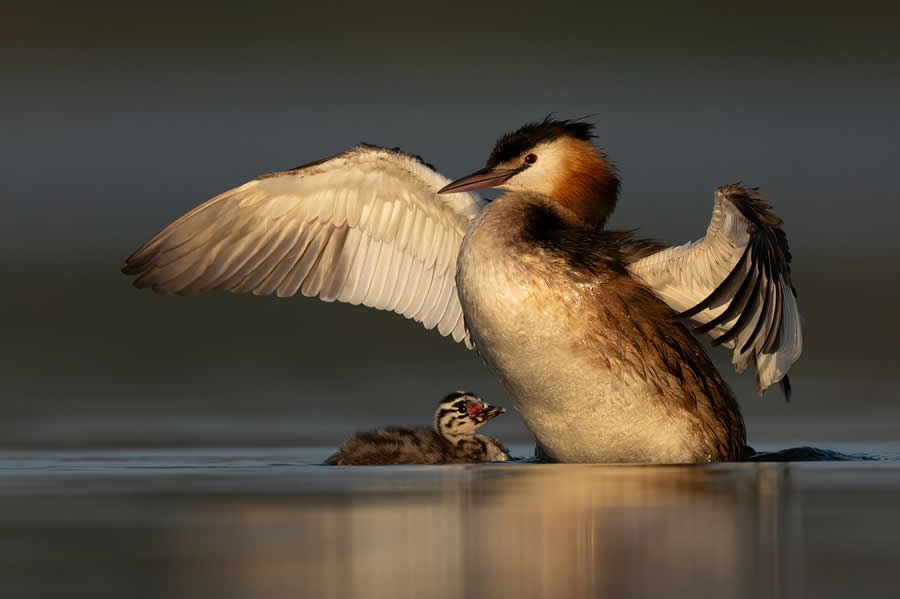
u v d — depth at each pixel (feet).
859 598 19.17
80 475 35.45
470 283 38.34
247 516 26.37
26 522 26.00
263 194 43.24
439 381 65.16
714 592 19.56
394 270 43.93
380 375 65.98
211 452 46.26
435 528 24.57
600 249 39.01
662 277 38.93
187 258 43.50
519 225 38.81
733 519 25.54
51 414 56.39
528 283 37.60
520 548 22.71
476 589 19.80
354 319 76.69
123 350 69.36
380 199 43.19
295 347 71.00
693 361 38.78
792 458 40.06
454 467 37.65
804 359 68.80
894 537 23.66
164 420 55.42
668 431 38.17
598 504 27.61
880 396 61.16
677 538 23.45
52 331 72.95
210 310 77.92
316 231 43.86
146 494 30.27
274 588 19.93
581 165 41.32
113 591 19.93
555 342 37.63
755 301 34.94
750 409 58.70
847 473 33.83
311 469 37.63
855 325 75.36
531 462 40.14
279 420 56.03
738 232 36.19
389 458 43.47
